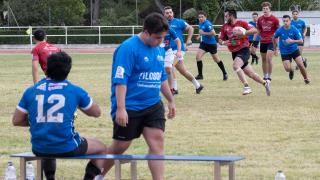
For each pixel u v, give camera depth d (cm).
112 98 881
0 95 2116
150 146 884
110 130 1422
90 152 860
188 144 1244
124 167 1078
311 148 1204
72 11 6562
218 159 813
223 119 1552
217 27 5725
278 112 1655
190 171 1041
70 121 830
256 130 1397
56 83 830
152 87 878
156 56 877
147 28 855
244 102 1861
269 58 2348
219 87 2295
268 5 2364
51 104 821
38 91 830
